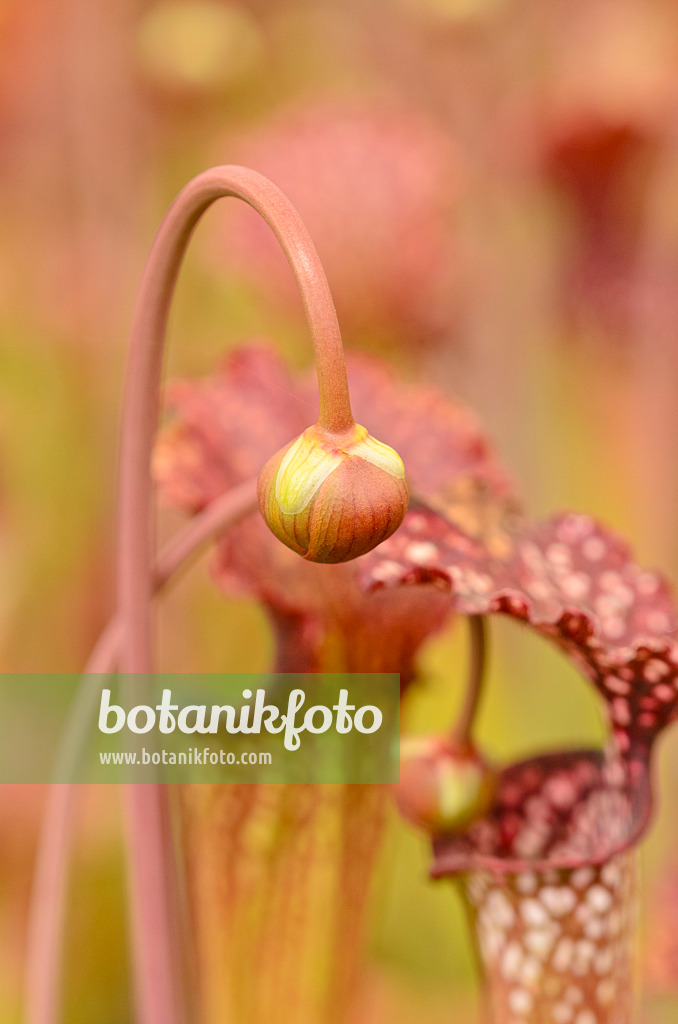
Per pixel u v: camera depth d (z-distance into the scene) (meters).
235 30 0.64
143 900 0.37
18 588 0.61
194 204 0.34
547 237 0.63
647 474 0.61
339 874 0.38
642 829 0.37
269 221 0.32
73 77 0.67
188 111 0.67
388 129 0.49
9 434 0.63
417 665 0.38
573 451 0.65
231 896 0.38
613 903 0.37
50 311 0.68
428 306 0.49
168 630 0.59
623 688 0.36
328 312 0.32
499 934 0.37
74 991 0.52
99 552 0.65
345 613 0.37
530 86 0.64
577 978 0.37
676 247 0.59
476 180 0.64
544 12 0.64
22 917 0.55
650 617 0.37
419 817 0.37
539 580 0.36
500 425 0.62
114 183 0.68
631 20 0.64
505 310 0.63
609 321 0.62
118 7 0.67
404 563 0.35
